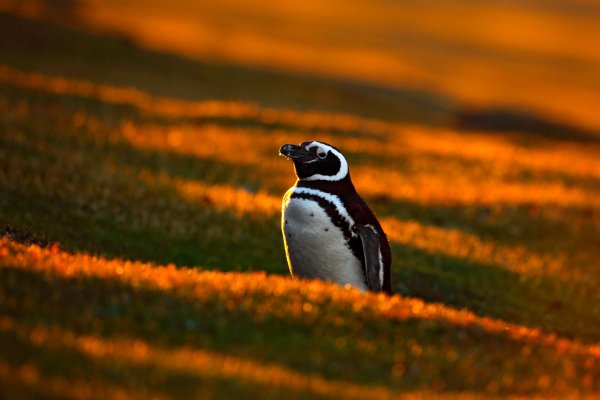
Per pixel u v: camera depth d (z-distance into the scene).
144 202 20.34
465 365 10.03
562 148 46.56
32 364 8.05
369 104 63.12
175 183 22.92
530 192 28.31
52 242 16.25
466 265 20.67
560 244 23.88
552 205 26.27
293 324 10.31
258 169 28.06
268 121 36.09
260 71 64.31
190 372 8.38
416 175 30.52
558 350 11.08
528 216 25.25
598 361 11.02
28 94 33.75
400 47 122.62
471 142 41.41
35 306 9.55
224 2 145.12
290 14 141.75
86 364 8.23
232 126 35.03
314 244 12.67
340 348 9.88
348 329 10.45
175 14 118.00
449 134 45.97
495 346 10.77
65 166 22.14
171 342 9.40
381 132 37.31
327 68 79.50
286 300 10.95
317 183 12.87
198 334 9.66
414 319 11.02
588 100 97.75
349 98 63.41
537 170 32.56
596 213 25.92
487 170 32.28
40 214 18.19
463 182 29.95
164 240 18.59
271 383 8.46
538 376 10.17
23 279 10.27
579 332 18.75
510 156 35.28
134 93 40.09
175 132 31.91
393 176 29.72
